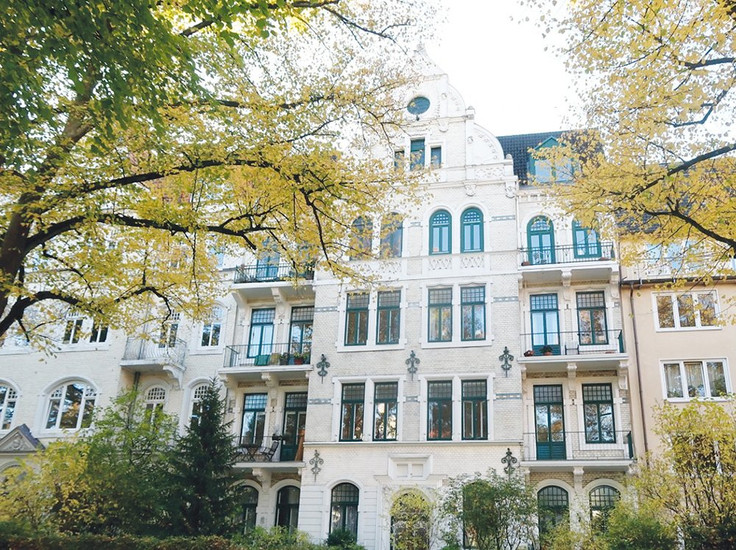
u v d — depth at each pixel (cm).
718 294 2316
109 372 2702
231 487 2016
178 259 1711
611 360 2233
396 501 2042
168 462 2027
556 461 2138
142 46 1031
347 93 1457
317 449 2333
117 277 1522
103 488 1845
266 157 1330
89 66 1070
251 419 2584
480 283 2408
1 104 980
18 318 1338
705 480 1498
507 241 2438
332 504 2267
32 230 1466
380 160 1616
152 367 2684
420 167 1730
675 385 2269
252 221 1547
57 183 1243
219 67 1264
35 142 1111
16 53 1011
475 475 2009
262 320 2712
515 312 2341
